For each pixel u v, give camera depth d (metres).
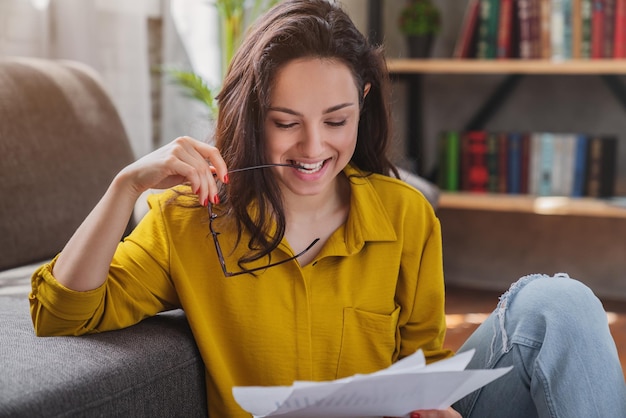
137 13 2.80
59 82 2.07
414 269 1.38
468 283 3.55
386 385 1.04
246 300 1.28
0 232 1.81
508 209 3.28
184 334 1.28
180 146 1.21
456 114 3.53
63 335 1.24
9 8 2.45
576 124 3.39
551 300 1.30
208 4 2.85
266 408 1.03
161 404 1.22
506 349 1.31
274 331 1.28
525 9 3.11
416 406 1.13
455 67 3.17
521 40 3.12
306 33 1.22
